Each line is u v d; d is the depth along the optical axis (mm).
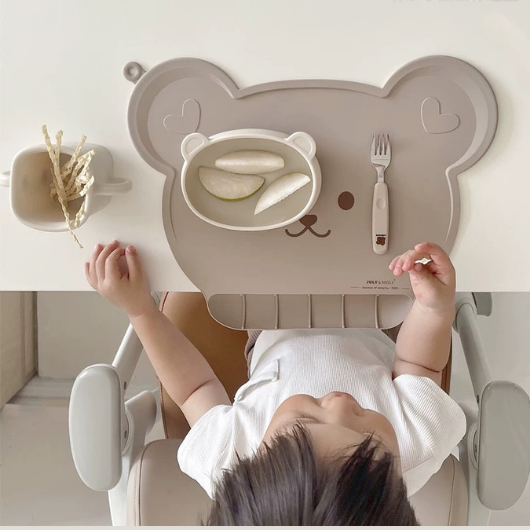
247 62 675
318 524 514
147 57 679
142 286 723
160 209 712
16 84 688
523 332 1191
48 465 1207
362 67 674
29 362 1353
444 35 666
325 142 685
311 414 624
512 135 685
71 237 725
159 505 771
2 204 723
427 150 688
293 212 683
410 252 660
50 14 674
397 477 574
